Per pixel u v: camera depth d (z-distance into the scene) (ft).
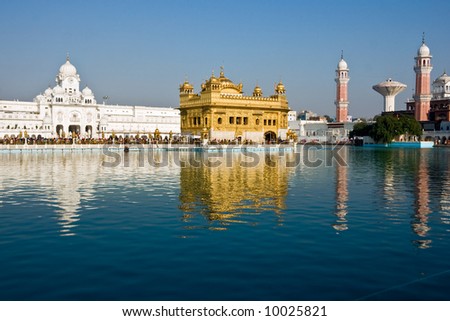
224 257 44.39
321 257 44.55
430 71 472.44
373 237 52.08
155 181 106.22
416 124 400.47
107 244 49.08
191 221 60.18
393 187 95.14
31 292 35.99
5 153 236.84
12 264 42.50
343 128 545.44
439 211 67.36
